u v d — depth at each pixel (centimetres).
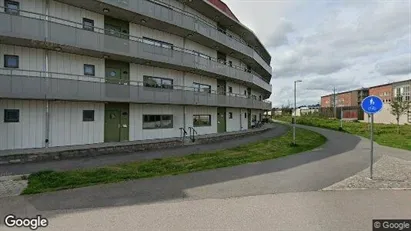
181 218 530
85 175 936
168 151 1593
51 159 1292
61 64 1563
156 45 1912
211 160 1250
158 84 2100
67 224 502
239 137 2527
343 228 472
